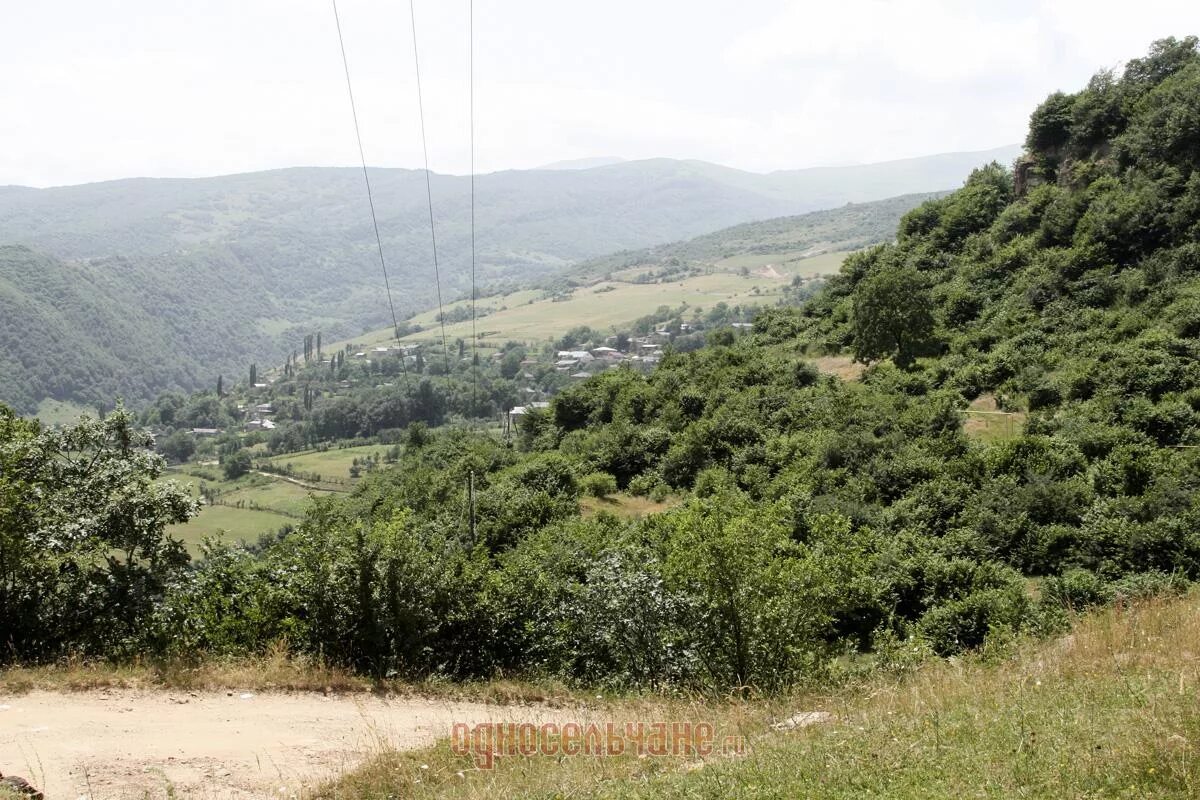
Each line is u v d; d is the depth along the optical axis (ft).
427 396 527.81
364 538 56.08
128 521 54.34
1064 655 44.96
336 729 42.42
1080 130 262.88
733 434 190.49
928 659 55.57
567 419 266.98
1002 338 212.84
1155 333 173.88
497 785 32.71
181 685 46.93
